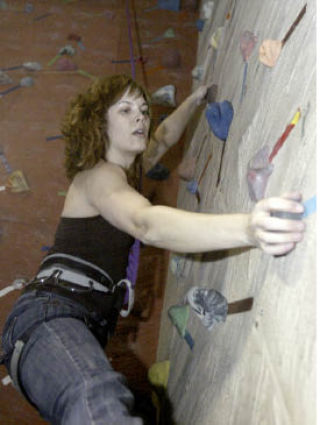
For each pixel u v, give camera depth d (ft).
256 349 2.63
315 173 2.12
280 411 2.12
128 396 3.27
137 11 9.55
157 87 8.52
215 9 7.13
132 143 4.31
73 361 3.44
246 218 2.48
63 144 8.23
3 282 7.11
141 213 3.24
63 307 3.88
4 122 8.36
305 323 1.99
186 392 4.49
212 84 5.71
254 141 3.37
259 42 3.76
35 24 9.43
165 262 7.24
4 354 3.94
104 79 4.42
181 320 4.83
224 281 3.72
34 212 7.68
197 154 6.17
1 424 6.06
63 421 3.23
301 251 2.16
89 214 4.07
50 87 8.72
